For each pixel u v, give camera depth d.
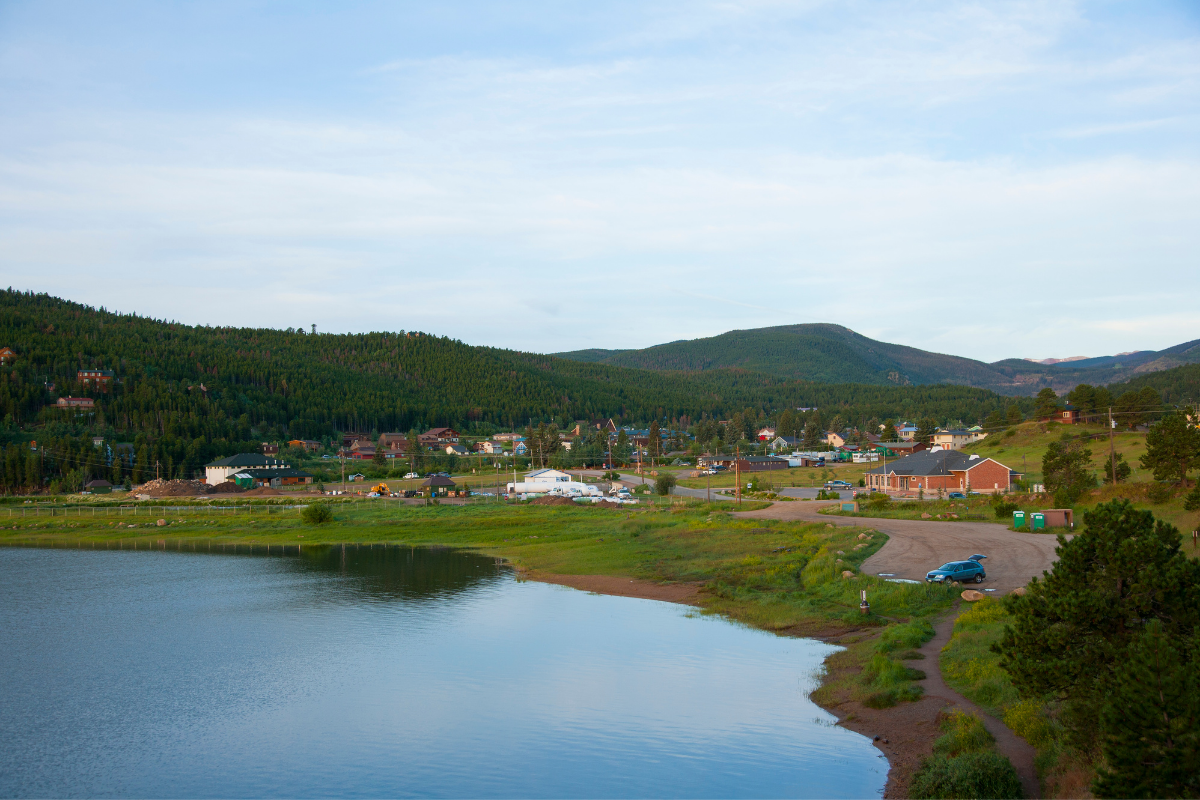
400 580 70.69
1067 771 21.88
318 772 29.84
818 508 106.62
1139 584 22.75
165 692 39.78
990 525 79.56
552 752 30.70
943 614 45.66
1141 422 147.50
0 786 29.25
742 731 31.67
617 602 58.59
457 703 36.97
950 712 29.53
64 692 39.97
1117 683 19.75
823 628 46.66
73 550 97.44
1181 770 17.53
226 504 142.50
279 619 55.56
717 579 62.59
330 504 137.38
